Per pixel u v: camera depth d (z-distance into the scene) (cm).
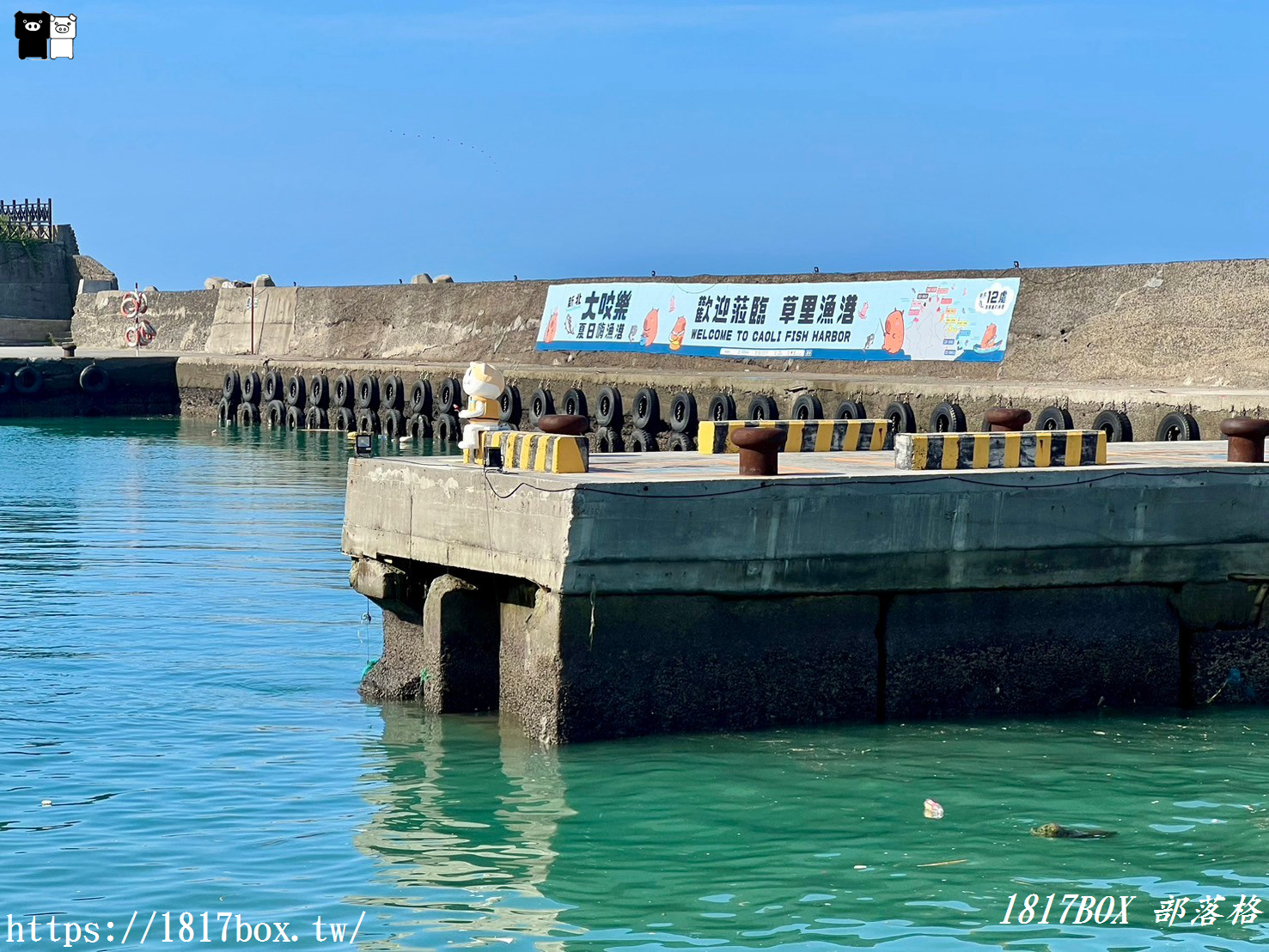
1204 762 1544
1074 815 1398
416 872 1261
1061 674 1697
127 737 1628
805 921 1175
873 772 1496
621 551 1506
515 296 5900
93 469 4553
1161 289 3741
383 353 6625
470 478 1638
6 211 9588
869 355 4372
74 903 1195
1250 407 3072
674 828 1355
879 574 1603
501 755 1549
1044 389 3566
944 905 1206
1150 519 1694
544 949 1122
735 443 1611
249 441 5706
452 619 1694
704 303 4928
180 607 2327
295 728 1662
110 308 8806
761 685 1596
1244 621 1758
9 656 1997
